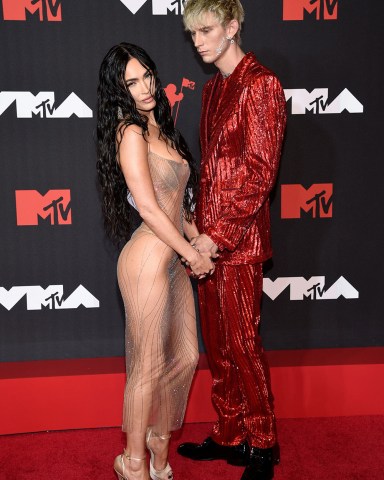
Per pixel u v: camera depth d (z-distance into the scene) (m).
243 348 2.29
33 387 2.69
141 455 2.21
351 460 2.44
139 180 1.96
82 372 2.74
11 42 2.59
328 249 2.88
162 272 2.08
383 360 2.81
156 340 2.12
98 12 2.60
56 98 2.66
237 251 2.22
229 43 2.09
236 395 2.45
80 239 2.81
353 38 2.68
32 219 2.77
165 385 2.21
